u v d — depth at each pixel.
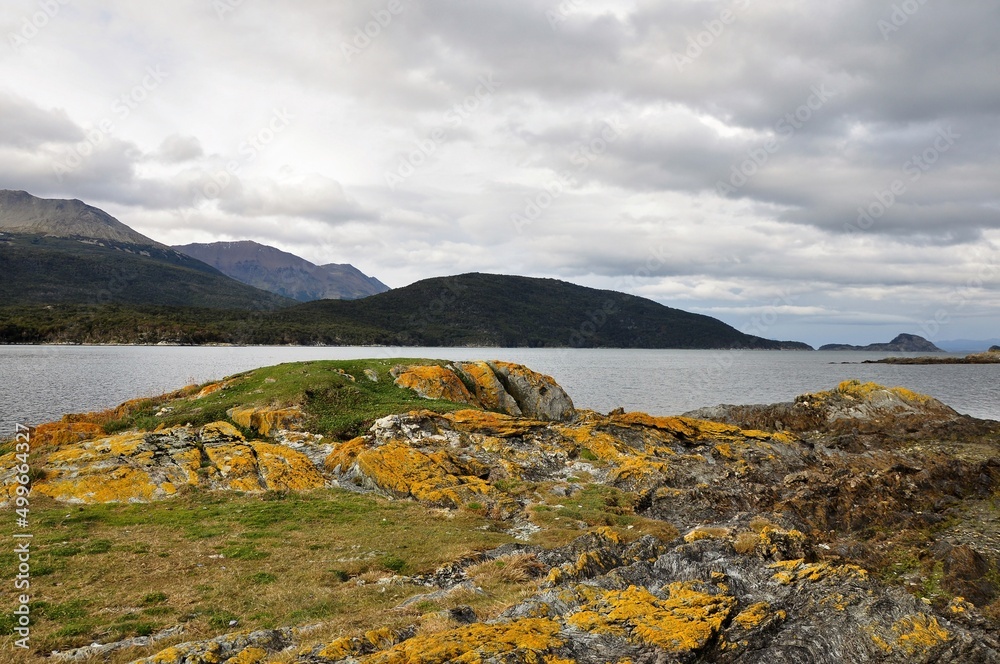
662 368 150.75
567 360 188.50
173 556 15.64
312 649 8.80
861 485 24.92
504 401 41.19
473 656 7.77
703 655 8.30
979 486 25.86
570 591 10.59
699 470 27.03
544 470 26.48
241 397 33.31
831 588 10.31
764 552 12.32
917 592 16.50
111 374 90.62
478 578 13.63
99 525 18.20
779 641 8.87
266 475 23.61
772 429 45.00
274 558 15.71
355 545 16.92
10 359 119.94
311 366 38.78
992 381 112.31
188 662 8.62
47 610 11.90
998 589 16.55
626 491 24.19
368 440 27.81
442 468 24.33
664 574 11.64
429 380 37.53
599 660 8.03
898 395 44.62
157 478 22.25
